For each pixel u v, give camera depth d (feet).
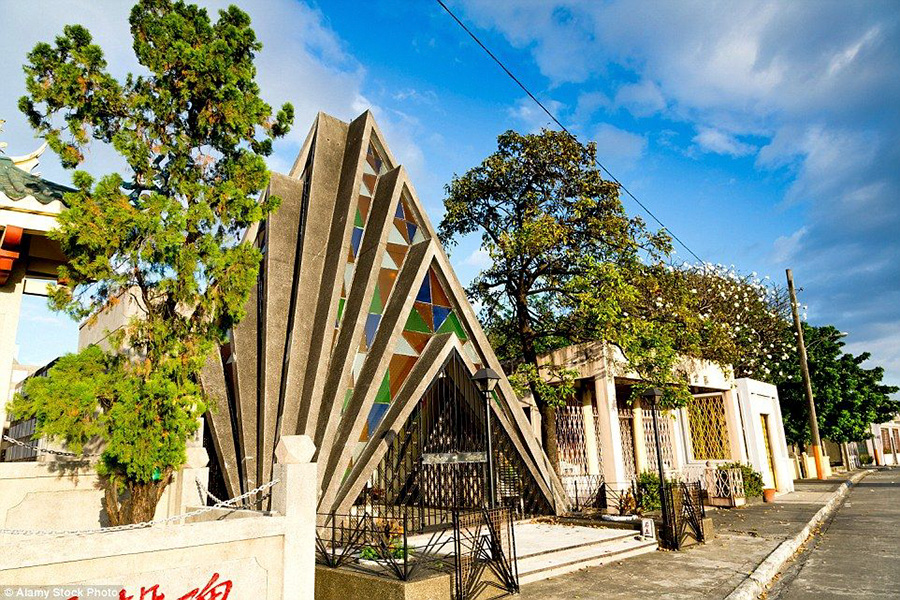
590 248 59.41
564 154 58.08
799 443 119.75
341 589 26.43
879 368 130.52
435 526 38.83
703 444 77.25
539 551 34.32
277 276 45.14
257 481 35.22
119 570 16.44
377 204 50.85
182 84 27.02
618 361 55.16
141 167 25.93
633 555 37.70
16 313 30.25
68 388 23.11
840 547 41.39
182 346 26.30
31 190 28.68
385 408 41.57
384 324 44.14
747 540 42.60
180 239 24.58
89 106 25.55
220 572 18.35
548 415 55.98
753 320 100.63
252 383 40.86
